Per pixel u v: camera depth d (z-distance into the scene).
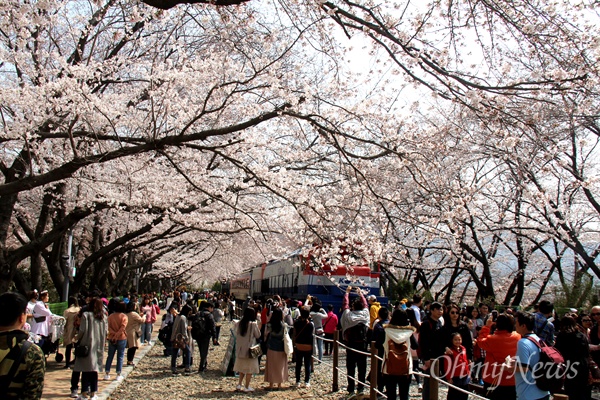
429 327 7.50
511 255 28.02
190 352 13.33
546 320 8.73
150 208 13.85
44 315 11.26
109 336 11.70
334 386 10.67
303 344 11.33
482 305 12.93
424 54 6.95
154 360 15.64
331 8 6.34
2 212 12.54
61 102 10.77
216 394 10.51
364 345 10.22
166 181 14.00
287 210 13.81
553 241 23.44
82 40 12.98
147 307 19.88
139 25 13.12
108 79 12.39
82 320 9.06
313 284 18.28
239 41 9.23
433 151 8.63
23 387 3.52
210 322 13.41
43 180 7.95
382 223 11.86
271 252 23.16
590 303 17.39
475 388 8.46
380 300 18.50
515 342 6.71
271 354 11.00
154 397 10.19
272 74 9.53
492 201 20.53
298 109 8.38
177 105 11.27
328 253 10.36
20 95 10.63
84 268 18.00
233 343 12.95
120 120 12.58
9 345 3.54
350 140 9.72
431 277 35.47
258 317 15.89
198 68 10.93
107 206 13.22
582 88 6.43
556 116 8.95
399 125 10.54
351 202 11.27
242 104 12.03
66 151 13.95
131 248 21.91
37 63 11.53
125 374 12.48
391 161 10.05
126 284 34.88
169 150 12.01
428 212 14.45
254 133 12.41
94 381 9.05
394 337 7.71
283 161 13.38
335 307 18.20
